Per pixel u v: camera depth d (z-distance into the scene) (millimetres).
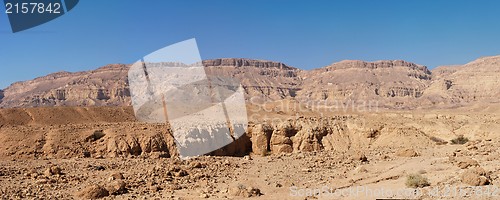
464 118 74688
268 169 28281
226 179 24484
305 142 54281
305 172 26578
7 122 54750
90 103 199750
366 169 26031
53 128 47438
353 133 56531
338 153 36906
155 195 19812
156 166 26844
